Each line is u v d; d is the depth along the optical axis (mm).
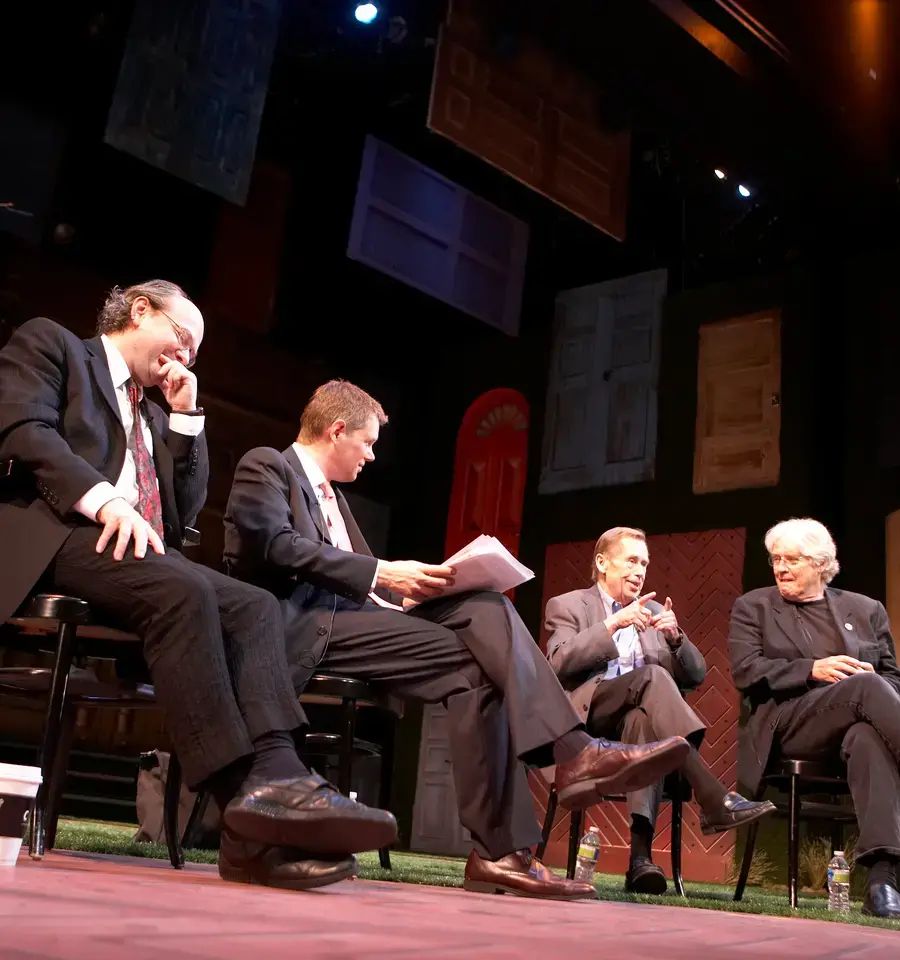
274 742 1669
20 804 1569
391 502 8086
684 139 6492
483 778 1998
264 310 7309
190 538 2168
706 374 6992
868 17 6375
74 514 1757
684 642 3293
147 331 2084
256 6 6098
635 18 5645
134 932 825
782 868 5625
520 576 2055
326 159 7281
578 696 3021
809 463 6422
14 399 1821
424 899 1594
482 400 8039
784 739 3045
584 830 6320
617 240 6996
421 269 7102
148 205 6801
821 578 3406
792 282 6789
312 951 797
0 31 6051
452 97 5543
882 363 6379
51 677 1815
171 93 5789
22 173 6285
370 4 6160
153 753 3475
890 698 2811
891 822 2678
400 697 2080
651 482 7039
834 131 6211
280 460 2338
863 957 1150
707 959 1004
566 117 6090
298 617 2086
